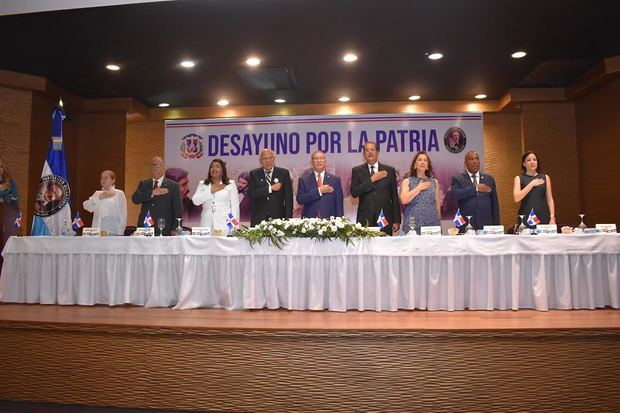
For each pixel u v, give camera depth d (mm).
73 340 2885
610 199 6273
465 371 2623
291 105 7836
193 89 7047
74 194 7438
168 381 2766
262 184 4762
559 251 3320
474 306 3344
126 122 7598
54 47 5496
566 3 4508
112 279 3633
